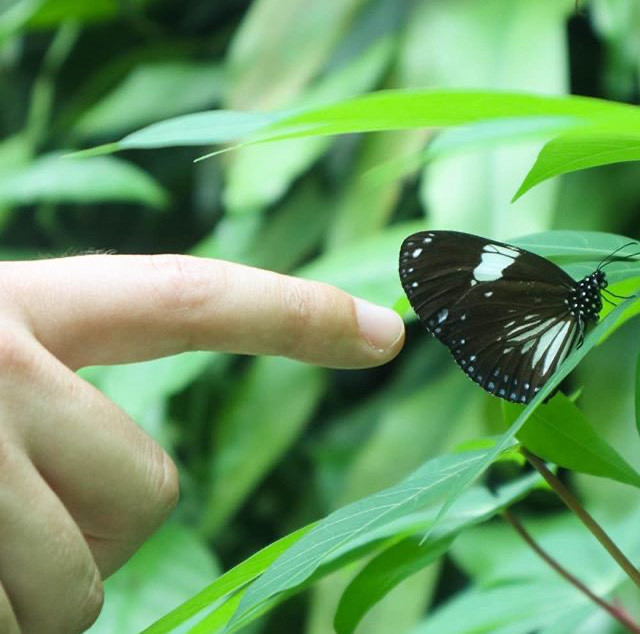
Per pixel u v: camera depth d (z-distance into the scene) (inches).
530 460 13.7
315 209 36.8
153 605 28.5
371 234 33.4
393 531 14.5
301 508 39.0
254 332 13.6
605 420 30.0
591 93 37.2
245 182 33.4
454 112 10.6
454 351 13.8
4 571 12.0
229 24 45.8
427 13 32.3
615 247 13.7
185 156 44.7
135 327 13.4
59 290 13.2
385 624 31.1
